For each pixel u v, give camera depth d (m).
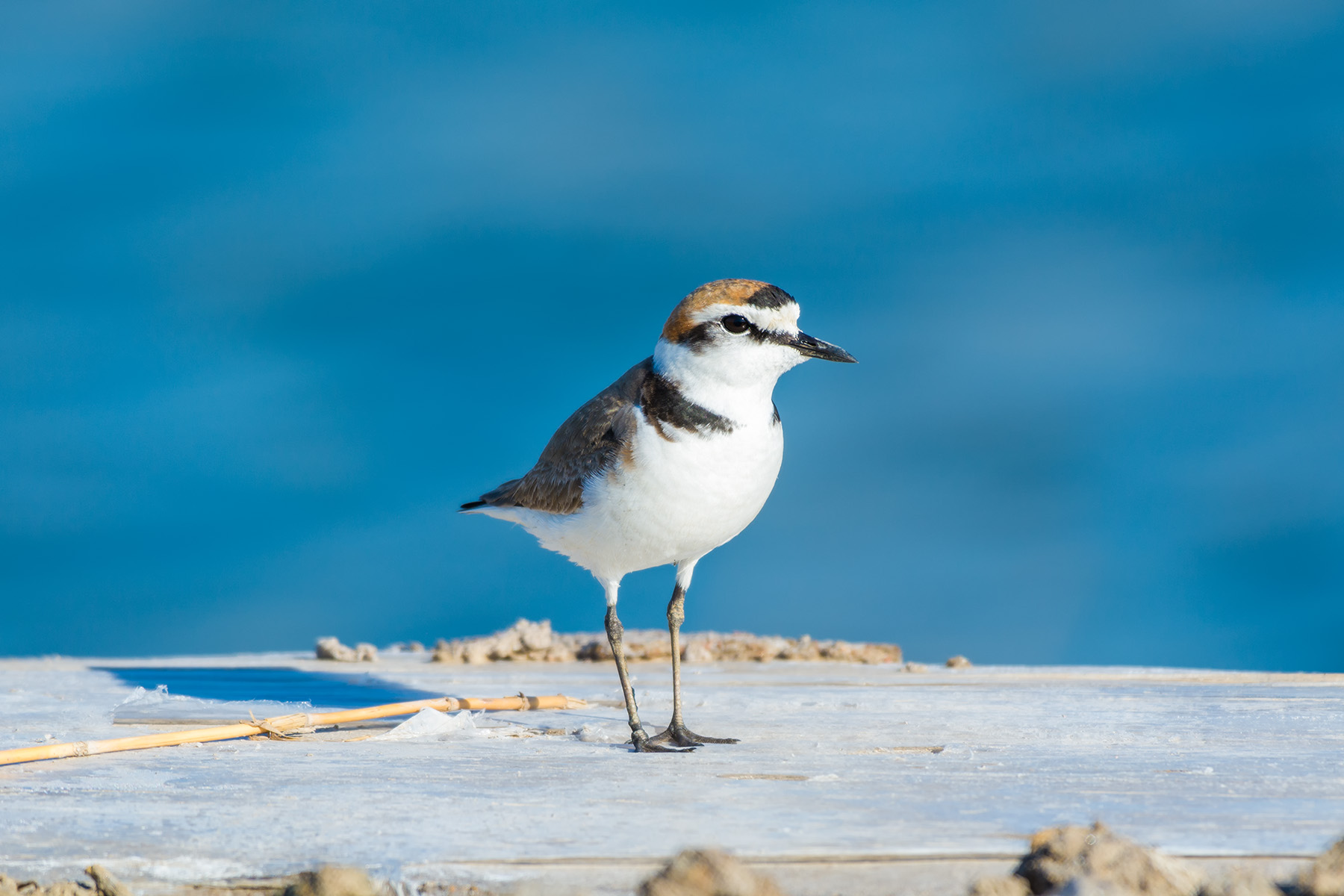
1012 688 13.08
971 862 6.66
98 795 8.17
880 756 9.41
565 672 15.20
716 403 10.60
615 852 6.79
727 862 6.09
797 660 16.22
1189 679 13.91
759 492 10.96
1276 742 9.82
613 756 9.52
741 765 9.09
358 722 11.30
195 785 8.48
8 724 11.25
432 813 7.66
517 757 9.48
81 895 6.67
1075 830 6.34
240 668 15.69
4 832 7.30
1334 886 5.91
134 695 12.62
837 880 6.54
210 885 6.73
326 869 6.39
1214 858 6.67
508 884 6.59
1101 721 10.84
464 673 15.14
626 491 10.73
